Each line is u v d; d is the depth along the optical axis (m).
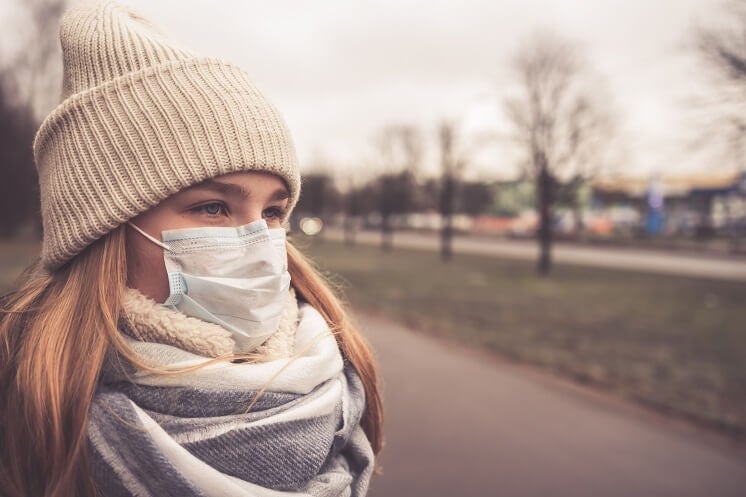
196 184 0.84
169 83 0.83
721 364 6.11
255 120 0.87
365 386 1.19
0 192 25.28
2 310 0.91
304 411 0.83
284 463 0.78
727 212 40.22
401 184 30.52
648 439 3.91
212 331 0.83
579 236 39.78
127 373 0.79
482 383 5.16
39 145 0.90
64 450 0.76
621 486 3.21
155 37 0.91
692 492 3.15
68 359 0.80
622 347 6.91
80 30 0.90
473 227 48.75
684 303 11.37
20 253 18.55
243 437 0.76
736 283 15.34
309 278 1.21
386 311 9.37
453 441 3.77
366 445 1.08
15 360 0.86
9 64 24.48
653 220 41.59
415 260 22.14
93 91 0.83
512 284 14.16
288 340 0.97
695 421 4.30
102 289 0.81
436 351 6.44
